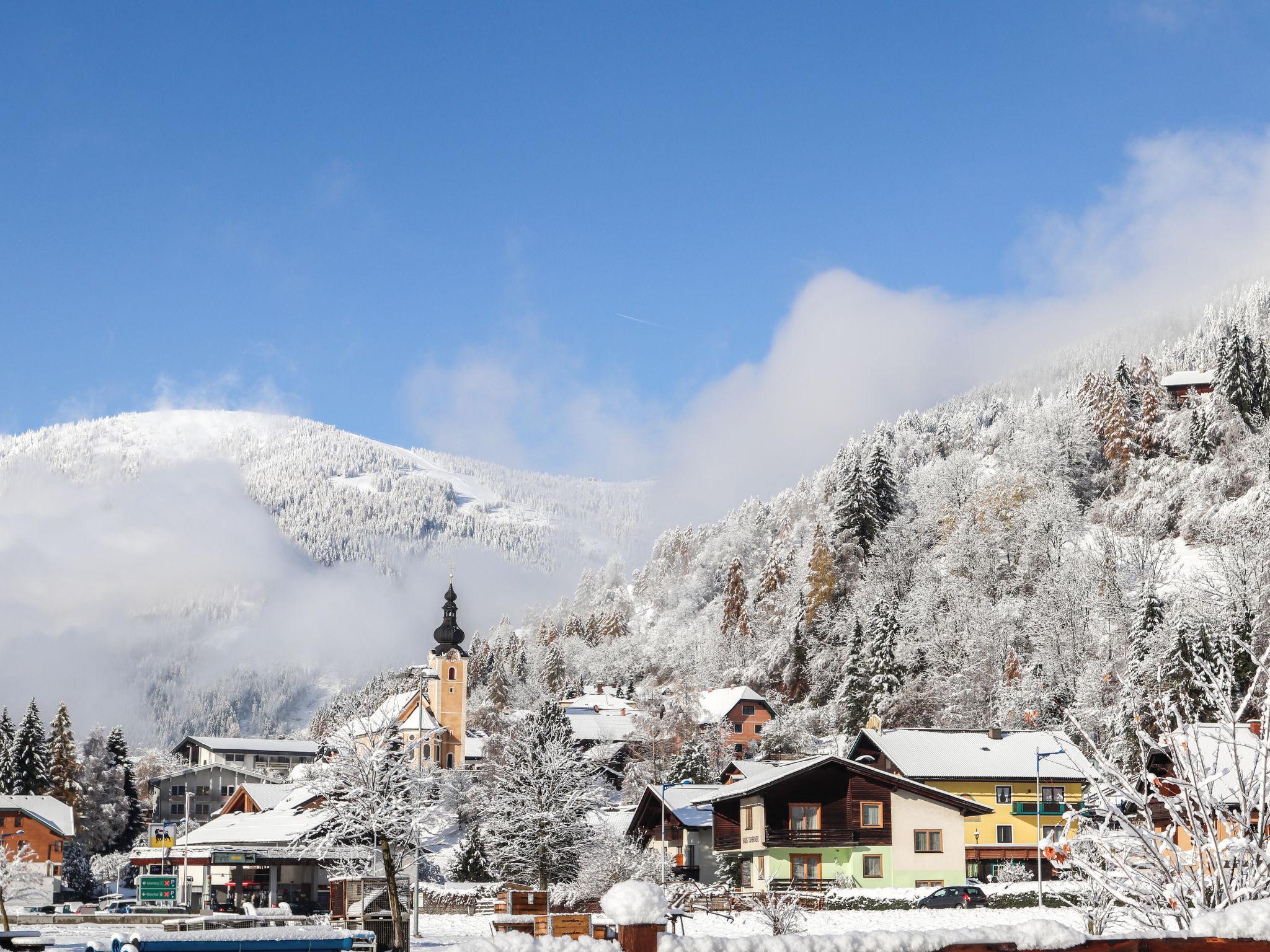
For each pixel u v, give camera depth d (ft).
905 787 230.89
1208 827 46.09
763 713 462.19
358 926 107.14
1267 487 408.67
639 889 26.96
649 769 416.05
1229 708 49.96
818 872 227.20
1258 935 30.76
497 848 223.10
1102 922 48.73
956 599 400.06
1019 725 323.57
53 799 309.42
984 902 189.37
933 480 532.32
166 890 242.58
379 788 128.26
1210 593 306.14
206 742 601.62
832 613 474.08
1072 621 343.87
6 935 57.00
